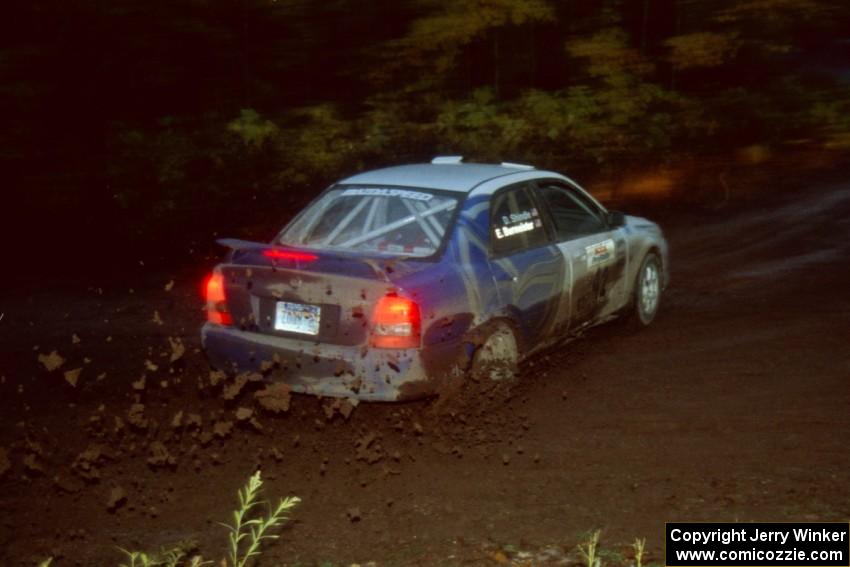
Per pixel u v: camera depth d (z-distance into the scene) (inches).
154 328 331.6
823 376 274.5
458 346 229.8
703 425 239.8
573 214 289.9
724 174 656.4
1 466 209.6
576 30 626.8
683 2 585.3
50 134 508.4
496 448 226.7
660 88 705.0
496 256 248.4
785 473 208.8
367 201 256.4
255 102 605.6
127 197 502.6
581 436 234.2
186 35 544.1
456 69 664.4
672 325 330.6
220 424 225.9
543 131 664.4
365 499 201.2
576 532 183.5
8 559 176.4
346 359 219.9
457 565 170.4
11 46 488.1
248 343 231.3
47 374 281.9
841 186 625.6
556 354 298.0
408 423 236.1
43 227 493.4
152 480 210.2
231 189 536.7
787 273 406.6
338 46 585.6
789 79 686.5
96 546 181.8
